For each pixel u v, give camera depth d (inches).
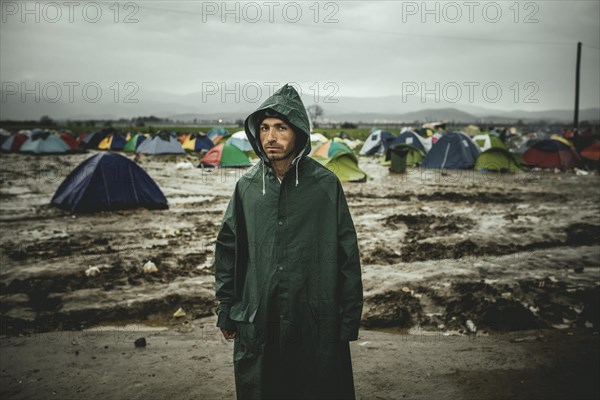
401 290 203.0
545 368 132.6
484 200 469.7
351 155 629.9
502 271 231.6
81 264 246.4
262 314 74.7
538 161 812.0
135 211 412.8
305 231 74.6
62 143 1148.5
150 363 140.0
